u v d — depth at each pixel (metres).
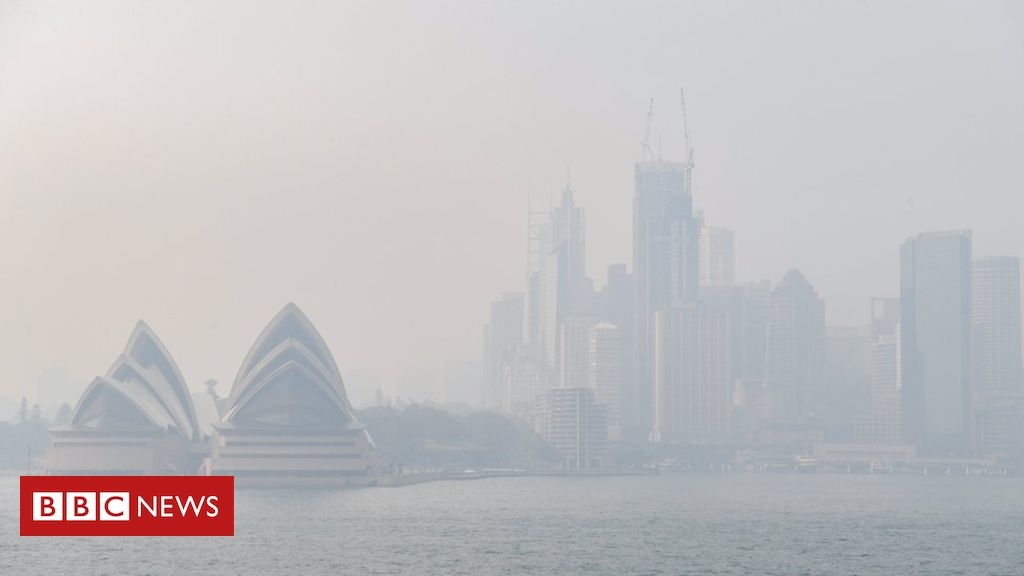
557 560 157.75
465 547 171.62
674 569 150.75
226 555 160.12
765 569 152.25
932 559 165.38
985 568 157.00
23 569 147.38
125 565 150.38
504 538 185.62
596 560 158.25
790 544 182.00
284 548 168.38
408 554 162.75
